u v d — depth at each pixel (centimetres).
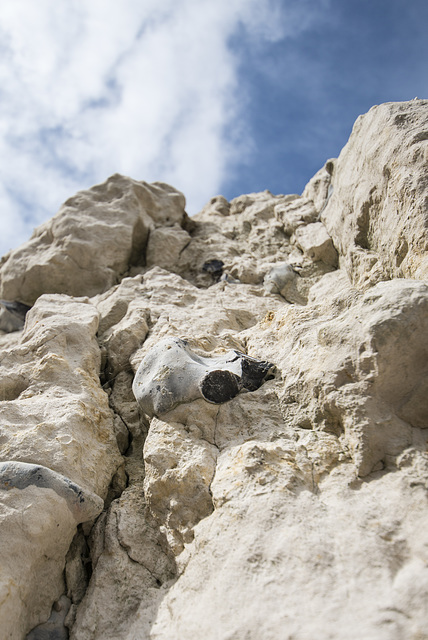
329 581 186
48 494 242
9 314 543
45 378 331
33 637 226
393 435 231
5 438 272
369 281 355
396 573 184
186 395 286
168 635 199
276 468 236
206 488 246
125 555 251
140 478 301
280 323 346
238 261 538
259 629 178
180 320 399
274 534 206
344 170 459
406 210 316
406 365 238
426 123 338
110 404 349
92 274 538
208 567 212
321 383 258
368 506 210
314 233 518
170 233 590
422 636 163
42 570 238
